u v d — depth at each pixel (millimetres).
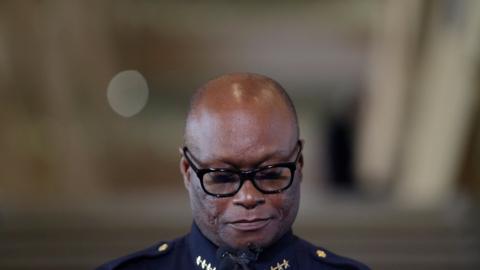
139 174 18875
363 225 9344
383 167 15711
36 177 14547
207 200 2545
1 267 8555
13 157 14344
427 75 14031
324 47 26812
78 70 16172
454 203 9906
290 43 27047
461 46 12984
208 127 2502
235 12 26656
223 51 26688
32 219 9508
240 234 2555
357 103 14688
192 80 26281
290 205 2574
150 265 2857
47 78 14773
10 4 14250
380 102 16047
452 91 13367
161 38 25375
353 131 14711
